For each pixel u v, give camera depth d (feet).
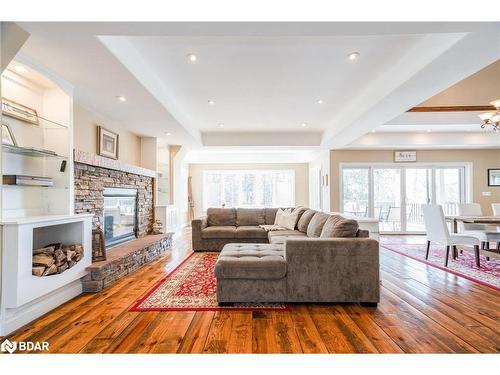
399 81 9.77
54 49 7.48
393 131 20.93
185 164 30.32
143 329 6.75
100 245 10.24
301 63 9.96
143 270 12.10
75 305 8.21
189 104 14.58
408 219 23.95
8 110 8.18
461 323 7.09
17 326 6.80
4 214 8.10
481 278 10.96
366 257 8.26
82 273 9.13
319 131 20.95
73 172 9.93
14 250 6.71
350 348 5.92
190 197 31.63
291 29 6.64
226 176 32.68
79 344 6.08
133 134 17.26
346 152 23.81
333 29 6.62
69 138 9.60
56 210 9.55
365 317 7.45
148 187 17.52
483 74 13.30
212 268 12.41
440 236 13.32
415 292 9.39
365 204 24.14
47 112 9.53
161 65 10.18
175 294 9.12
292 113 16.25
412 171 23.98
